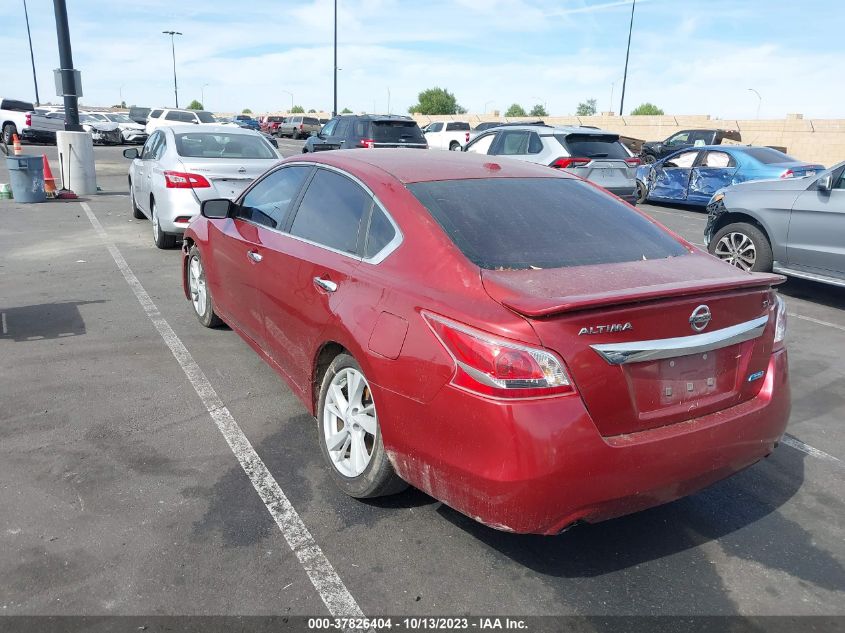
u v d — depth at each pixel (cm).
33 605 254
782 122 3153
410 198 321
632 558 296
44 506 316
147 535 297
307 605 260
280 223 413
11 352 512
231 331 574
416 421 270
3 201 1341
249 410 425
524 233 312
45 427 394
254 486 341
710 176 1468
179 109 3159
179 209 833
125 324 586
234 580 272
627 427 258
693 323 268
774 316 307
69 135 1427
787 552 304
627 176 1209
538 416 240
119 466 354
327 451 342
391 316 285
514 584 276
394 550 295
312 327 345
